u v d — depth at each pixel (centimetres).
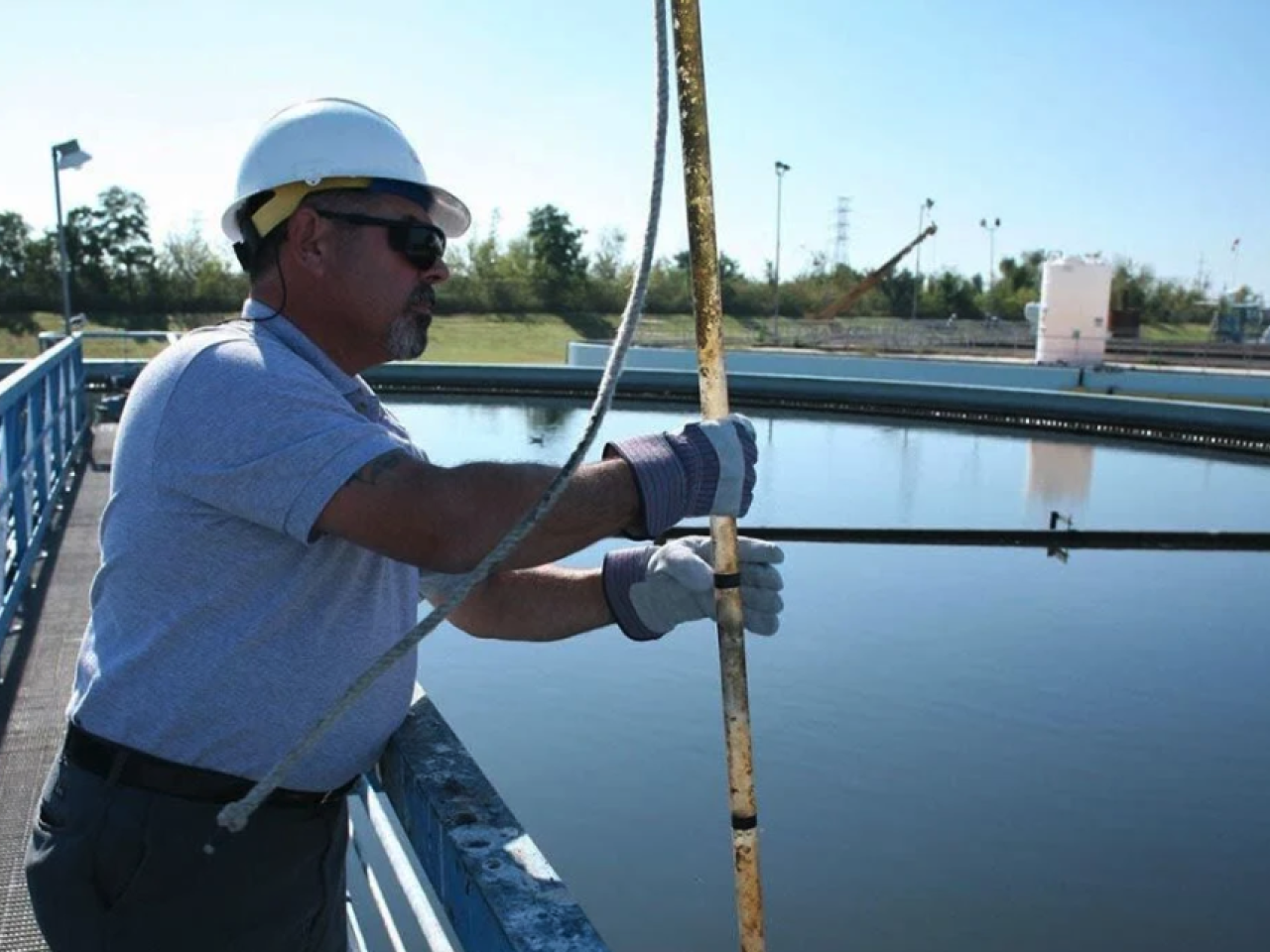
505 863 142
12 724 390
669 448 136
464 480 128
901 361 2264
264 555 137
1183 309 6131
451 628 751
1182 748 577
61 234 1231
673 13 140
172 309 4200
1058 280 2491
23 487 558
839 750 571
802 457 1438
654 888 459
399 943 195
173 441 132
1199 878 467
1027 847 486
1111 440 1562
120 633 142
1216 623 773
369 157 142
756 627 155
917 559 928
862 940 425
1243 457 1441
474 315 4341
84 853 143
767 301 5231
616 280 4878
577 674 670
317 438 126
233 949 151
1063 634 747
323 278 145
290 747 145
